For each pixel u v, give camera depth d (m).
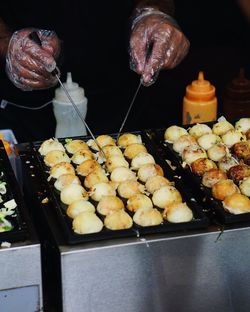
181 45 1.36
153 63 1.30
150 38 1.34
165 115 1.90
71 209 1.09
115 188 1.17
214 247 1.03
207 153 1.27
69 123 1.55
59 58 1.39
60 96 1.53
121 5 1.70
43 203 1.13
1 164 1.24
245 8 1.53
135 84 1.83
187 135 1.29
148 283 1.03
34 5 1.67
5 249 0.97
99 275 1.00
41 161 1.24
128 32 1.48
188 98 1.52
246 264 1.05
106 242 1.00
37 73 1.31
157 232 1.02
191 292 1.05
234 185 1.13
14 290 1.00
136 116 1.82
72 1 1.67
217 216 1.07
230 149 1.29
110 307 1.03
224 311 1.07
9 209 1.09
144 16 1.43
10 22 1.68
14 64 1.31
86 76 1.77
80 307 1.02
